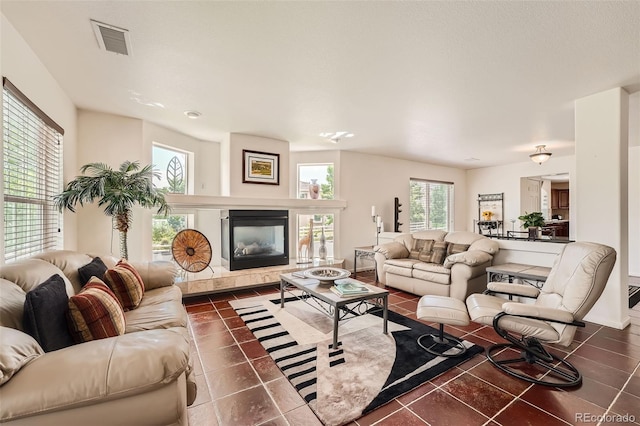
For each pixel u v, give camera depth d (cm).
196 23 186
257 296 389
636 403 173
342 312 324
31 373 88
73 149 321
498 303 224
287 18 181
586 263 189
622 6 168
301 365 214
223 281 391
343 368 209
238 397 179
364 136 465
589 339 257
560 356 228
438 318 216
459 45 210
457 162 695
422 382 193
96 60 233
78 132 338
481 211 762
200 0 165
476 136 462
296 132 443
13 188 202
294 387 188
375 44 210
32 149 229
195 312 327
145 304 222
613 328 281
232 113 357
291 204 491
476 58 228
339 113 358
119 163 360
